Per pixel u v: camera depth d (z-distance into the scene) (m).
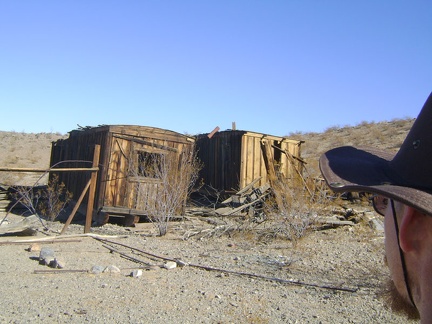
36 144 50.66
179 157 15.97
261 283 7.87
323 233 13.51
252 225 13.63
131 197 15.12
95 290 7.14
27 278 7.76
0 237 11.70
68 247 10.71
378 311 6.32
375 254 10.50
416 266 1.03
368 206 16.77
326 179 1.05
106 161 15.01
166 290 7.23
